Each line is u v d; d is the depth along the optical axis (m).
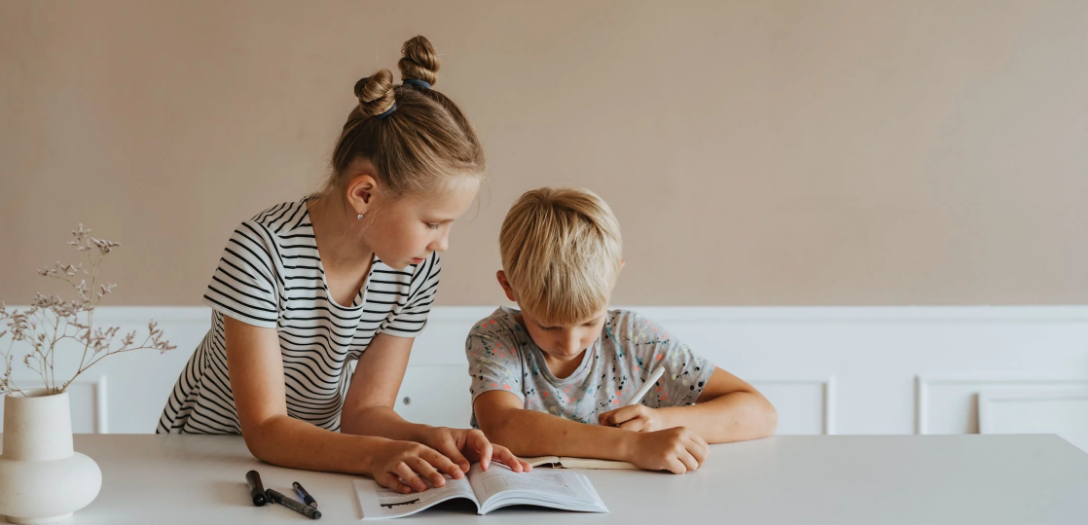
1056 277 2.37
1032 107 2.33
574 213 1.31
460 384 1.83
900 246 2.36
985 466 1.16
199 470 1.10
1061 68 2.32
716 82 2.31
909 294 2.37
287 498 0.97
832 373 2.35
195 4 2.24
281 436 1.12
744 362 2.34
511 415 1.26
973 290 2.37
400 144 1.08
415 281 1.29
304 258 1.19
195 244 2.29
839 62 2.31
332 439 1.10
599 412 1.46
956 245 2.36
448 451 1.11
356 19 2.26
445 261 2.30
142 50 2.24
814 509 0.98
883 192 2.34
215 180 2.28
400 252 1.14
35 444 0.87
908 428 2.36
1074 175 2.35
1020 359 2.35
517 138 2.30
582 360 1.44
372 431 1.25
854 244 2.35
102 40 2.23
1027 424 2.34
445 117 1.12
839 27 2.30
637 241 2.33
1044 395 2.34
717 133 2.32
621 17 2.29
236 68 2.26
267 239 1.15
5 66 2.23
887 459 1.19
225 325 1.16
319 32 2.26
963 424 2.36
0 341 2.20
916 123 2.33
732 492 1.04
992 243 2.36
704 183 2.33
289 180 2.29
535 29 2.28
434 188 1.09
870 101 2.32
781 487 1.06
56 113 2.24
